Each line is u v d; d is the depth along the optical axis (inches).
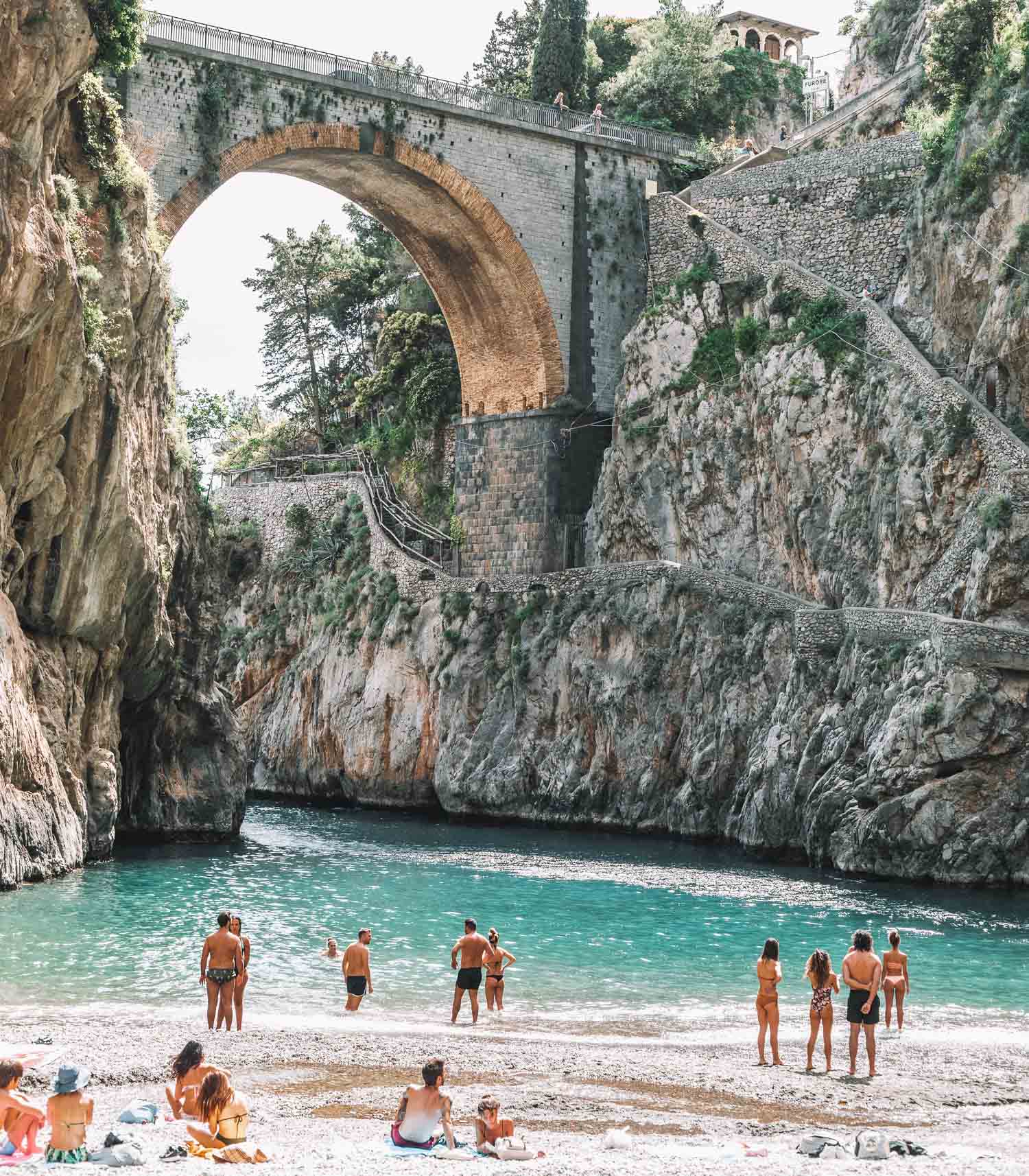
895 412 2237.9
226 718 2310.5
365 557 3233.3
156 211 2234.3
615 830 2443.4
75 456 1684.3
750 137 3654.0
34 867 1576.0
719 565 2551.7
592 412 2824.8
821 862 1888.5
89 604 1771.7
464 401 2972.4
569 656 2603.3
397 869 1868.8
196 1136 617.3
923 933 1411.2
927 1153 645.3
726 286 2659.9
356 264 4153.5
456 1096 780.0
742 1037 993.5
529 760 2605.8
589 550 2780.5
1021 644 1755.7
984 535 1898.4
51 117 1569.9
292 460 3811.5
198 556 2282.2
